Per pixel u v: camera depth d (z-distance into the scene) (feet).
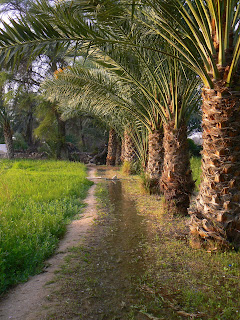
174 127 22.30
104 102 31.27
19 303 10.50
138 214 23.18
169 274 12.68
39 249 14.25
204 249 15.14
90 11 17.99
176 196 22.38
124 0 15.44
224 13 14.23
